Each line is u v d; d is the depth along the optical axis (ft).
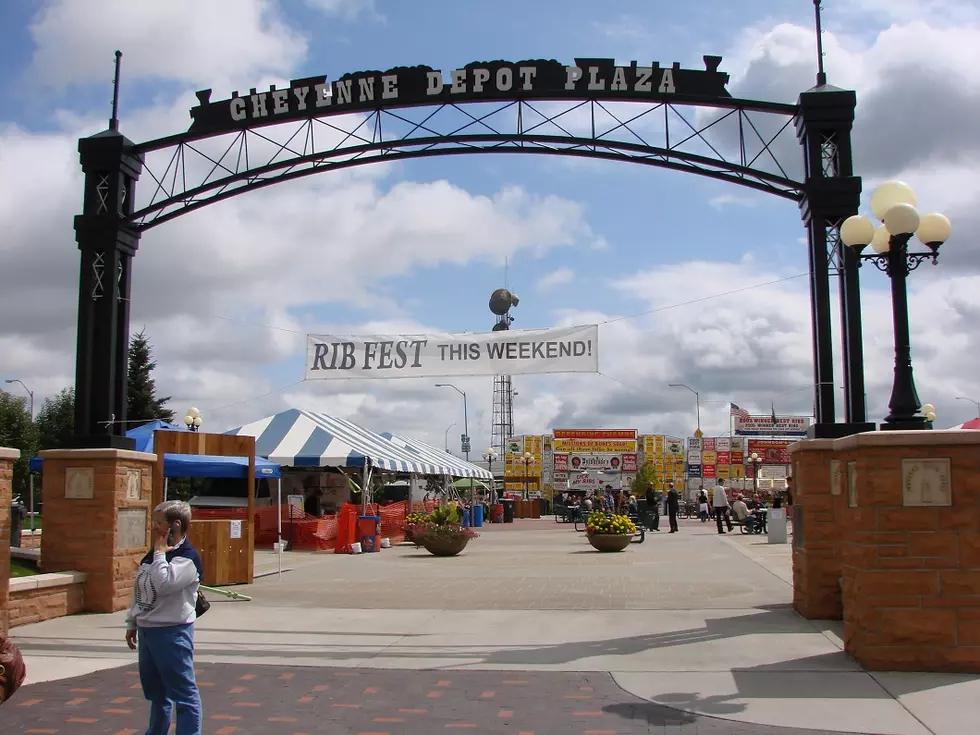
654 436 291.99
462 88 43.78
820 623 35.24
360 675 27.22
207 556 51.24
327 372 50.57
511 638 33.19
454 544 74.18
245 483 96.32
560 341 49.19
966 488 26.84
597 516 76.59
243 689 25.53
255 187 46.01
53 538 41.11
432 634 34.27
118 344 44.62
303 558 72.95
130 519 42.52
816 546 36.45
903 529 26.94
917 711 22.58
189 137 45.75
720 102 42.27
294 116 44.88
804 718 22.15
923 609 26.68
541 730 21.43
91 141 44.96
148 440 69.62
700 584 49.49
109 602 40.42
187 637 18.72
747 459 276.82
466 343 49.83
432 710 23.27
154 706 18.70
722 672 27.04
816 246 39.45
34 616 37.63
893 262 29.91
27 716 22.93
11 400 152.35
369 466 88.74
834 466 36.11
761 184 42.24
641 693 24.76
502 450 309.01
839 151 40.16
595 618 37.42
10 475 32.99
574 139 43.86
